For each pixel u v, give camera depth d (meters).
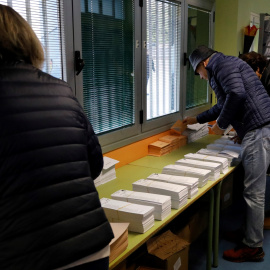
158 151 3.11
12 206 0.97
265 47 5.34
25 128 1.01
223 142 3.26
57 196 1.04
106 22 2.53
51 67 2.13
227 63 2.54
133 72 2.88
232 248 2.95
